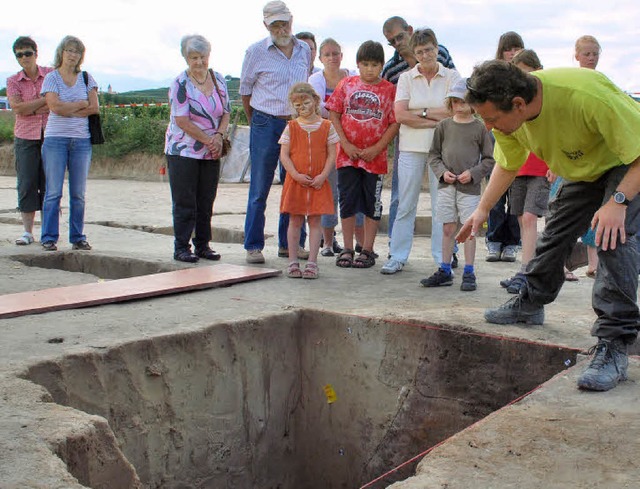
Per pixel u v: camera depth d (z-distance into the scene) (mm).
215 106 6672
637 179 3418
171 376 4418
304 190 6125
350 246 6844
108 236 8961
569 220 4145
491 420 3287
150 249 7992
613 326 3691
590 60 6281
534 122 3576
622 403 3467
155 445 4332
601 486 2709
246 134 19391
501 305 4977
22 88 7668
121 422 4164
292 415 5230
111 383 4129
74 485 2605
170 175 6723
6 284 6008
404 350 4801
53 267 7297
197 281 5805
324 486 5223
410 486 2699
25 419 3154
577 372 3869
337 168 6688
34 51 7609
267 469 5043
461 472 2809
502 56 6379
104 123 21938
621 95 3510
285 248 7211
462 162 5785
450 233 5934
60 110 7145
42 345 4195
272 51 6508
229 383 4734
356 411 5023
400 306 5262
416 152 6270
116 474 3229
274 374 5039
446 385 4648
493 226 7332
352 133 6438
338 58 7332
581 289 5953
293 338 5141
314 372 5168
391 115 6465
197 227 6984
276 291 5742
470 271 5848
